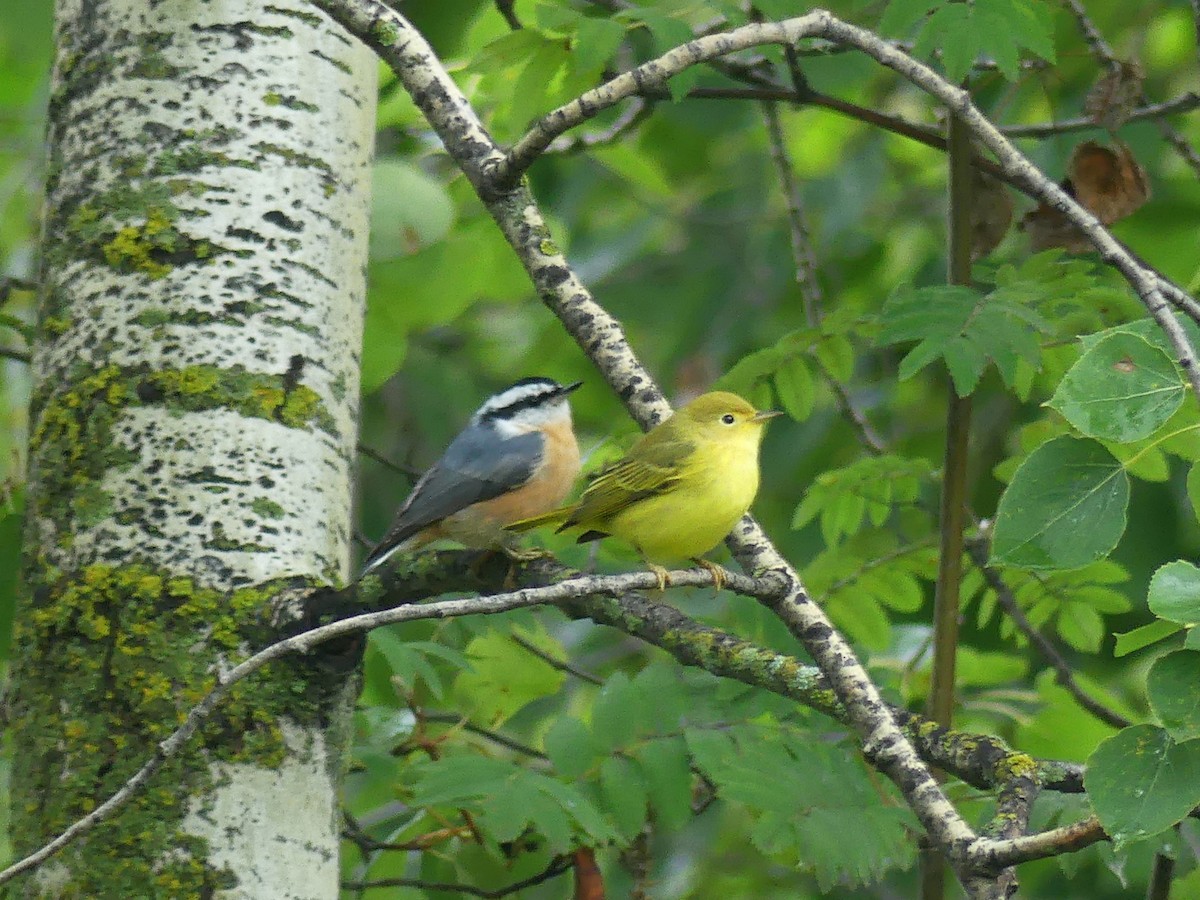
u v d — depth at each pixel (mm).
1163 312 6133
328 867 7246
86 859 6930
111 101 7891
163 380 7512
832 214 18141
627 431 12562
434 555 7430
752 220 19281
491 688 11922
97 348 7590
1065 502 5855
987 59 12086
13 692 7379
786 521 17812
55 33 8289
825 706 6953
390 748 10797
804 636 6980
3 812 10305
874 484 11648
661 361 19562
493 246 14453
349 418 8031
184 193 7754
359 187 8352
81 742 7082
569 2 12078
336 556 7754
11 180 14734
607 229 20578
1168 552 15773
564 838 8586
